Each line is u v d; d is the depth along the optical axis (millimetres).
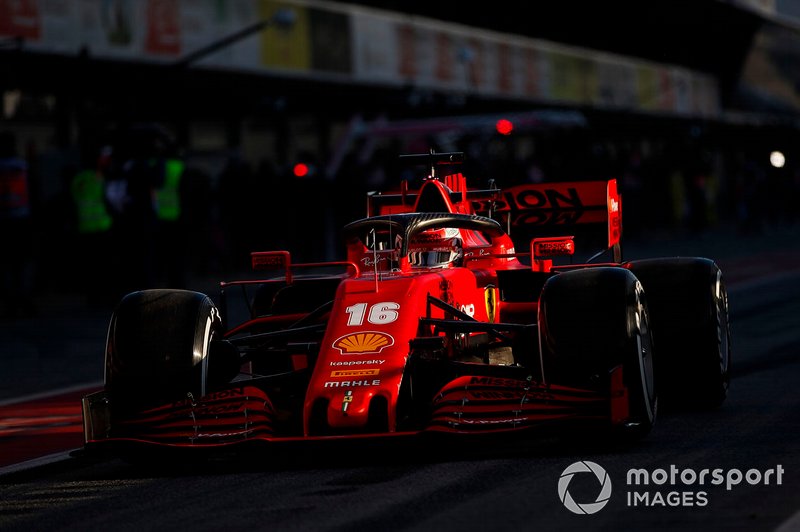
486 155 96125
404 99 102875
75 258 76875
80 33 79500
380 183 92125
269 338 26578
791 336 44094
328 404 23344
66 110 81812
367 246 28969
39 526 20969
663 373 28859
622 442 25031
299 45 97312
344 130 109938
